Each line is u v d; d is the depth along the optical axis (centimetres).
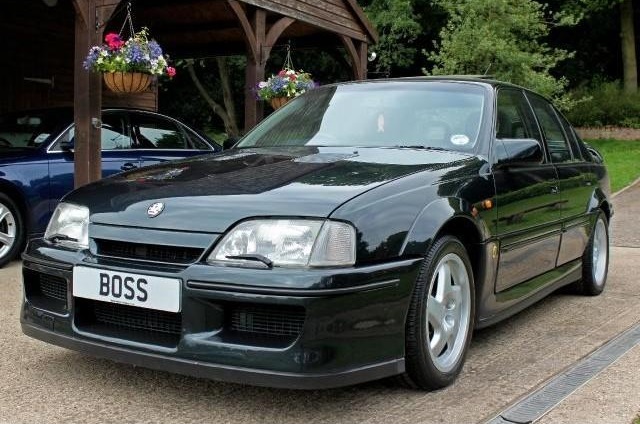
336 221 263
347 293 256
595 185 515
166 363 269
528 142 370
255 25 851
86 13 602
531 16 1739
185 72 2547
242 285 255
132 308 288
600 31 2555
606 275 550
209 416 282
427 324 298
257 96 854
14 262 619
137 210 290
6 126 675
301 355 251
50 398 300
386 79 441
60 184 627
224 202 278
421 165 327
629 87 2350
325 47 1169
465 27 1666
